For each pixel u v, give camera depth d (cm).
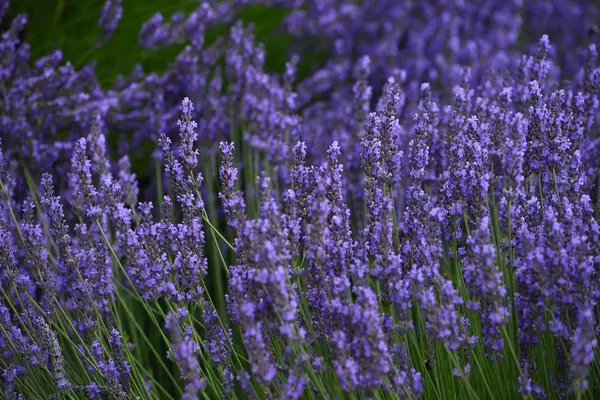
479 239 241
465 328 262
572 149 300
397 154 302
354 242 310
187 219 298
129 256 289
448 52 672
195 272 291
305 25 621
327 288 260
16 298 341
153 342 391
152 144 500
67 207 425
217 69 489
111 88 520
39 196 412
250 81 459
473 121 302
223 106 476
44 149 438
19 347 305
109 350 335
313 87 591
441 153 342
